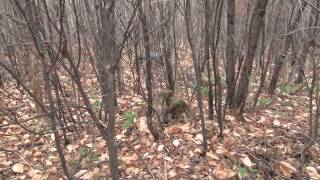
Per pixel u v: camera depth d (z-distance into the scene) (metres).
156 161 3.51
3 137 4.43
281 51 5.55
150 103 3.69
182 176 3.25
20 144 4.24
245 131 4.04
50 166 3.68
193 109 4.68
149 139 3.90
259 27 4.04
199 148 3.61
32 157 3.93
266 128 4.18
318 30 4.61
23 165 3.76
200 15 4.46
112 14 2.68
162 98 4.41
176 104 4.38
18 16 4.02
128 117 4.31
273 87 5.58
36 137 4.34
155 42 4.77
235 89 4.80
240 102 4.40
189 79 5.76
